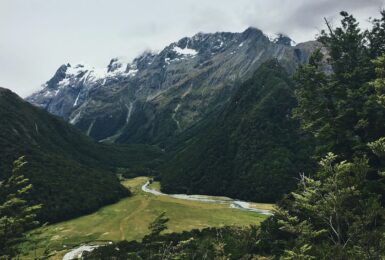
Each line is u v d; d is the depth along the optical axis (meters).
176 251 52.78
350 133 47.22
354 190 24.70
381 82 32.41
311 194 25.31
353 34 52.94
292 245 34.62
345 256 22.22
